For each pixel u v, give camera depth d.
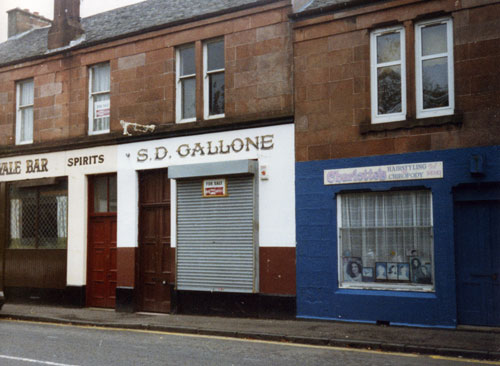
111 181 15.88
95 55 16.22
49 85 17.12
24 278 17.06
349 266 12.01
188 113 14.76
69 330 11.88
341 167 12.11
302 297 12.39
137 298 14.76
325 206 12.26
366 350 9.35
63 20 17.17
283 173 12.83
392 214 11.66
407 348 9.15
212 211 13.60
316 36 12.63
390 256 11.62
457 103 10.97
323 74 12.49
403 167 11.41
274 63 13.19
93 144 15.92
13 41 20.64
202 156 14.02
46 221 16.94
